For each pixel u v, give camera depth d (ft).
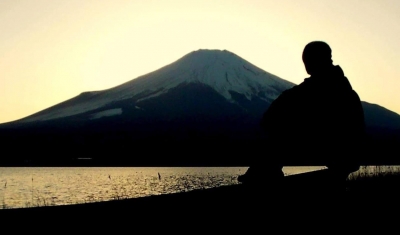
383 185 26.68
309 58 17.93
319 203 16.75
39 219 14.12
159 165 605.73
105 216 14.47
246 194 15.51
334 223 16.79
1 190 195.00
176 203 15.38
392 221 18.71
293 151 16.70
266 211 15.66
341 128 16.72
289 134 16.74
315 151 16.88
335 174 17.07
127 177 304.30
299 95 17.01
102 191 186.19
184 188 192.24
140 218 14.71
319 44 17.97
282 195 15.97
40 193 179.11
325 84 17.10
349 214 17.75
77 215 14.51
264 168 16.47
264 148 16.93
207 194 15.42
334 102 16.79
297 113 16.78
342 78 17.61
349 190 22.20
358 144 17.04
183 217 15.08
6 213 14.71
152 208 15.06
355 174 40.04
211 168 508.94
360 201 20.34
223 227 15.16
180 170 449.89
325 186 16.88
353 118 16.90
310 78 17.58
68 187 213.87
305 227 16.11
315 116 16.70
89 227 13.87
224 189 15.57
